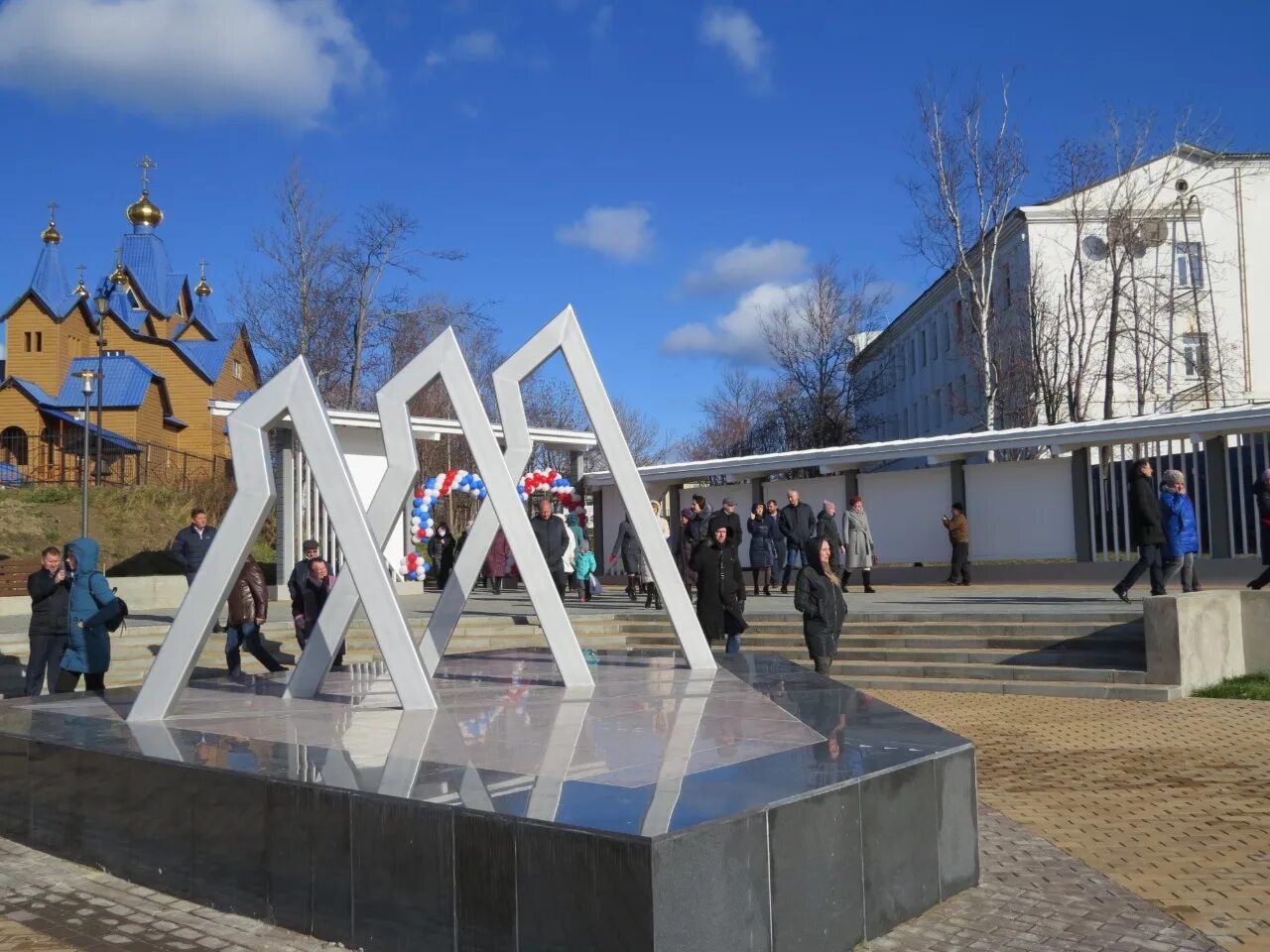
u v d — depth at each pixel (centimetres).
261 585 1201
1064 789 767
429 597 2231
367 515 883
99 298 3145
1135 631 1277
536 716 710
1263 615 1241
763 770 501
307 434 792
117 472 3997
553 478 2559
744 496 2472
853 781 474
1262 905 515
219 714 760
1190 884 550
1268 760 838
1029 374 3128
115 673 1324
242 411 798
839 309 4466
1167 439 1956
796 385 4578
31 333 4566
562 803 442
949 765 540
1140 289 3469
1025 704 1142
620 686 862
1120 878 562
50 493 3155
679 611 987
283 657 1444
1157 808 707
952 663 1316
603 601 2073
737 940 407
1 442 4259
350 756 571
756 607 1781
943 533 2188
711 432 5778
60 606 1061
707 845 400
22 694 1237
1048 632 1337
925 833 515
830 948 449
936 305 4872
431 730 661
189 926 514
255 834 519
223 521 779
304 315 3622
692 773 500
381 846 466
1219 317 3666
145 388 4512
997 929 484
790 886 433
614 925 389
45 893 571
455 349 901
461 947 436
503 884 423
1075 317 3103
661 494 2655
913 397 5256
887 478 2256
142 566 2862
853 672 1355
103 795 610
